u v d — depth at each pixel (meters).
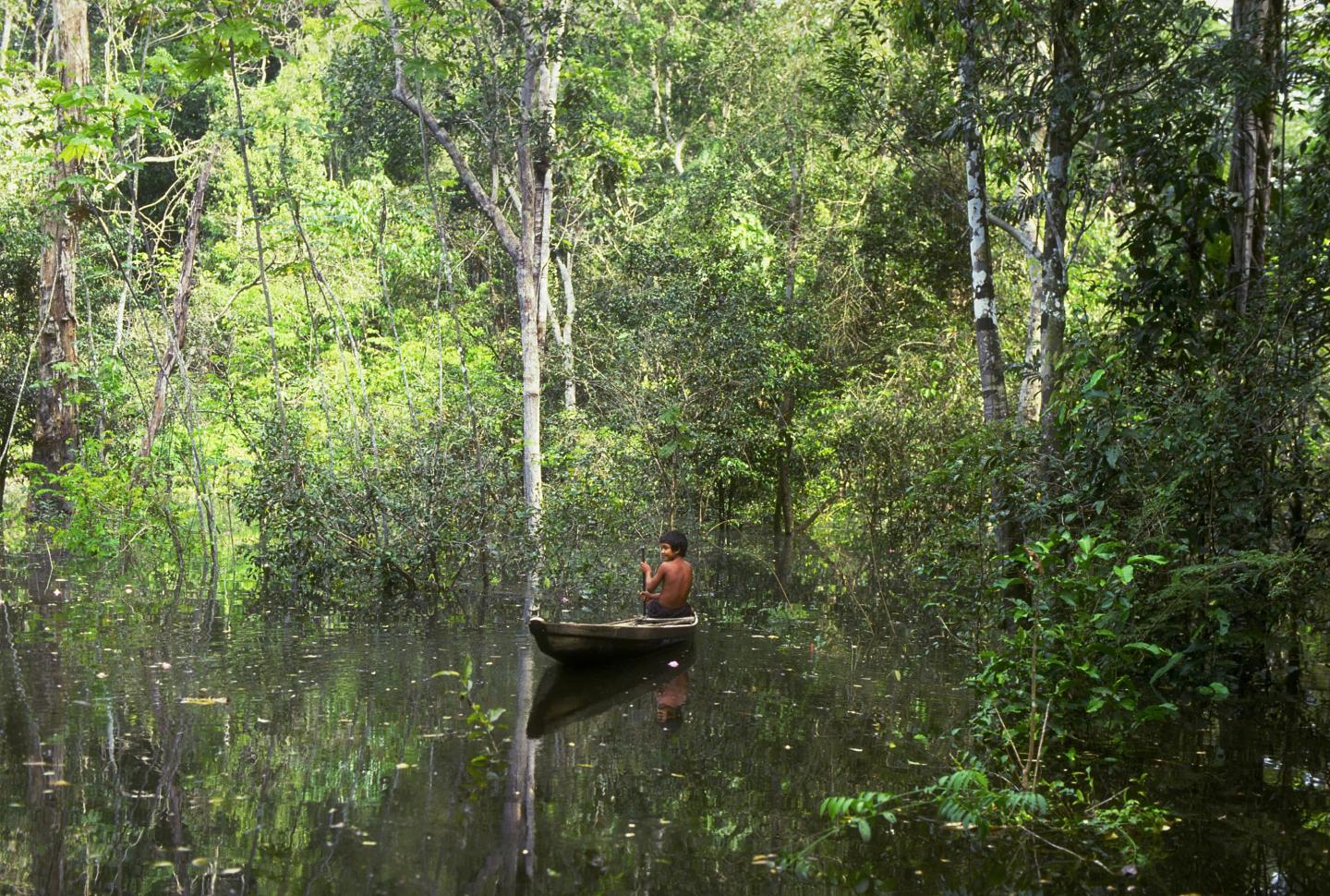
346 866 5.09
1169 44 10.77
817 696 8.77
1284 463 9.64
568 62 17.56
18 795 5.85
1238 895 5.01
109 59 18.27
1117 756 7.15
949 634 10.84
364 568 13.61
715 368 21.03
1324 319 9.42
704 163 25.75
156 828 5.48
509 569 14.65
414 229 24.62
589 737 7.38
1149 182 10.62
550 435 18.41
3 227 19.80
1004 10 11.07
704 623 12.39
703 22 32.75
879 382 21.73
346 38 22.55
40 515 18.92
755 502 26.47
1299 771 6.90
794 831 5.70
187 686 8.29
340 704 7.96
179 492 21.91
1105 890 5.05
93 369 18.83
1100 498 9.16
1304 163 11.87
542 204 18.69
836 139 22.67
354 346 16.25
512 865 5.17
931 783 6.50
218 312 23.03
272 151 24.94
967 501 13.62
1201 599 8.40
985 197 11.50
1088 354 9.67
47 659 9.00
